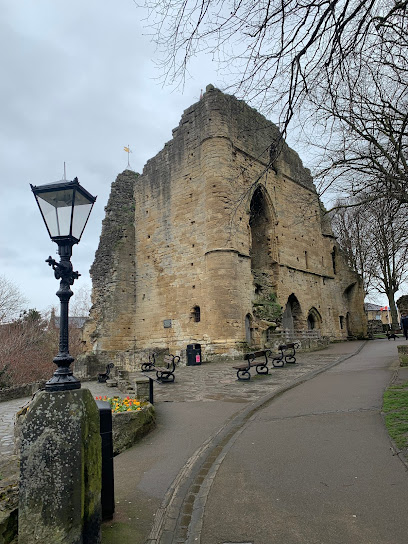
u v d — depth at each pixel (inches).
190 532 174.7
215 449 285.6
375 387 446.9
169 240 1170.6
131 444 308.5
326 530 168.7
